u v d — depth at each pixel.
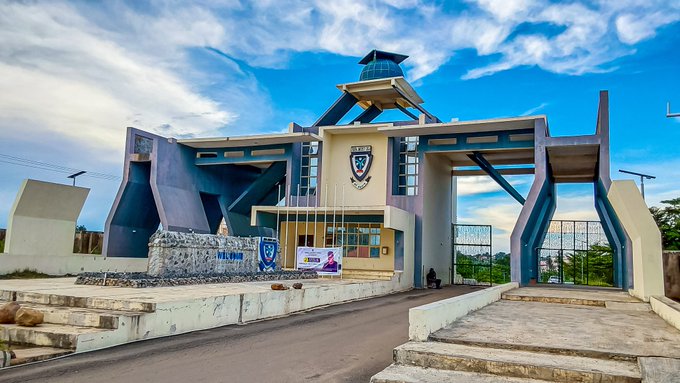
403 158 31.14
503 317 11.91
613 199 17.42
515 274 23.59
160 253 17.62
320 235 32.03
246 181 38.00
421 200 29.55
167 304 11.20
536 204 24.56
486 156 31.30
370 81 31.94
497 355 7.77
